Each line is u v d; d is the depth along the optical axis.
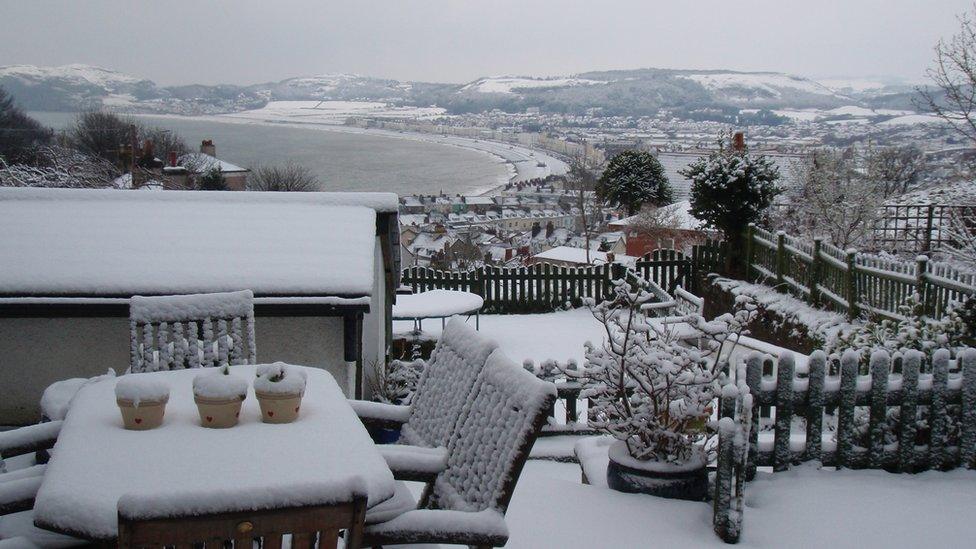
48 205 9.05
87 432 3.11
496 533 2.93
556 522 4.39
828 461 5.24
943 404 5.21
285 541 2.69
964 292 8.92
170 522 2.02
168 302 4.51
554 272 17.73
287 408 3.22
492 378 3.35
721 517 4.25
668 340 5.47
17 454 3.69
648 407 4.93
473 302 14.37
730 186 15.30
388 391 9.20
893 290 10.34
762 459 5.17
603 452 5.70
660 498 4.82
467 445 3.38
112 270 7.24
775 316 12.60
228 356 4.59
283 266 7.48
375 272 9.75
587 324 16.45
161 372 4.05
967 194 17.59
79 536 2.42
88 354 7.32
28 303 6.90
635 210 36.91
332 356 7.48
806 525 4.41
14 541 2.86
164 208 9.11
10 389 7.31
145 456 2.85
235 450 2.92
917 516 4.52
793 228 20.20
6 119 51.34
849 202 17.78
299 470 2.74
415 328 13.98
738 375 4.97
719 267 16.50
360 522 2.19
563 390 6.60
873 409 5.17
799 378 5.52
